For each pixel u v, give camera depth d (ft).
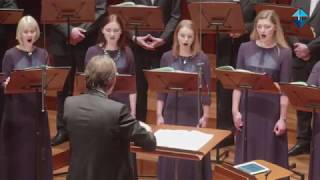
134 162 53.78
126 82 50.24
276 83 50.62
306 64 63.98
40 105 52.80
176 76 48.65
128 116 38.17
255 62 53.83
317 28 63.16
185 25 53.62
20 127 53.98
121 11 58.70
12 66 53.62
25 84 48.96
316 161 49.80
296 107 47.55
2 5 65.10
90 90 39.06
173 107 54.54
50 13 59.31
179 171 54.34
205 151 39.24
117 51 55.21
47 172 54.65
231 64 66.64
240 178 40.37
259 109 53.62
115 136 37.83
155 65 66.54
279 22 53.78
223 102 68.85
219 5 56.85
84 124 38.01
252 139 54.13
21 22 53.57
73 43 66.13
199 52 54.29
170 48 66.18
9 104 53.67
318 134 49.39
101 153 37.86
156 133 42.75
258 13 56.80
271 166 45.83
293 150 66.18
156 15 58.59
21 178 54.80
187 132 43.27
